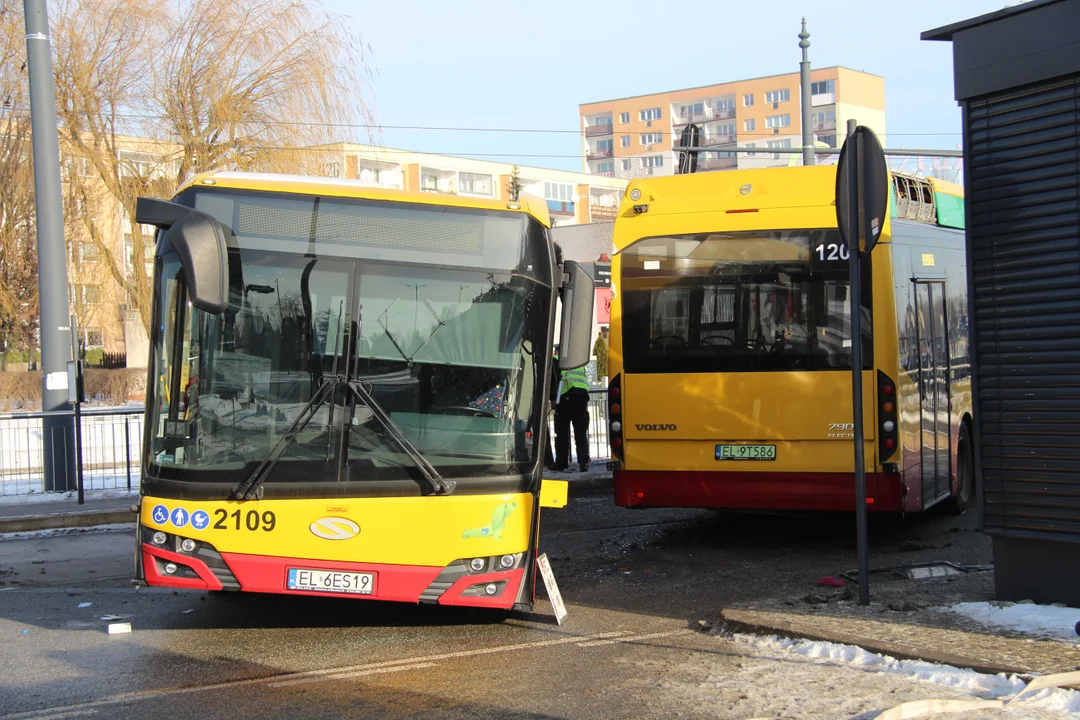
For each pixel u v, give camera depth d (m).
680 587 8.81
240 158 25.11
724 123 106.31
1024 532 7.06
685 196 10.14
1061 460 6.89
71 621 7.81
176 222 6.68
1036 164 6.95
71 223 25.47
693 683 6.00
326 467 6.85
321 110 25.36
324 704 5.72
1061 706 5.20
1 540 12.00
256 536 6.77
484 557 6.96
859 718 5.27
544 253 7.41
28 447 16.06
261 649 6.93
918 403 10.28
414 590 6.85
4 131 25.66
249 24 25.30
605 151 113.62
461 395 7.08
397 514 6.86
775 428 9.77
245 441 6.86
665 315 10.13
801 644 6.62
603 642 7.05
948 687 5.68
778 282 9.83
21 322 32.88
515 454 7.11
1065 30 6.75
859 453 7.41
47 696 5.89
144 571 6.86
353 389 6.94
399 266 7.16
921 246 10.76
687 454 10.04
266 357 6.96
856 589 8.17
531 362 7.26
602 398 18.97
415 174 78.19
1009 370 7.11
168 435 6.91
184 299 7.01
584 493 15.27
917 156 22.48
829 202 9.76
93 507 13.63
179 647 6.99
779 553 10.19
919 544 10.37
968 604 7.17
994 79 7.08
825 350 9.68
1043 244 6.93
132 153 25.89
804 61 25.12
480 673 6.32
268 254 7.07
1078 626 6.21
